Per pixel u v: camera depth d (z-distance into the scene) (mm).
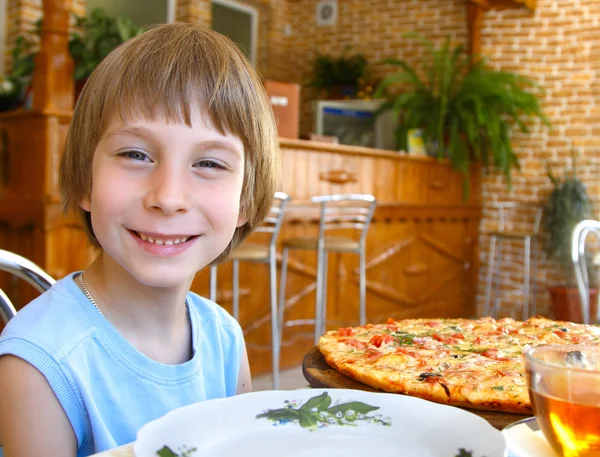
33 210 3123
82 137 778
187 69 734
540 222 5777
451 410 608
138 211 712
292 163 3973
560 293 5324
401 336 1171
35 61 3164
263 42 7062
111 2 6215
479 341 1147
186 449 551
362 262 3668
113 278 827
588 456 523
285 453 558
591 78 5594
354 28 6699
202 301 984
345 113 5637
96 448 766
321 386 926
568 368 537
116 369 799
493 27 5926
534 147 5773
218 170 750
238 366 1002
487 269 5957
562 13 5684
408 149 5344
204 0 6289
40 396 734
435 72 5699
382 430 604
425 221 5328
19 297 3357
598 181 5602
